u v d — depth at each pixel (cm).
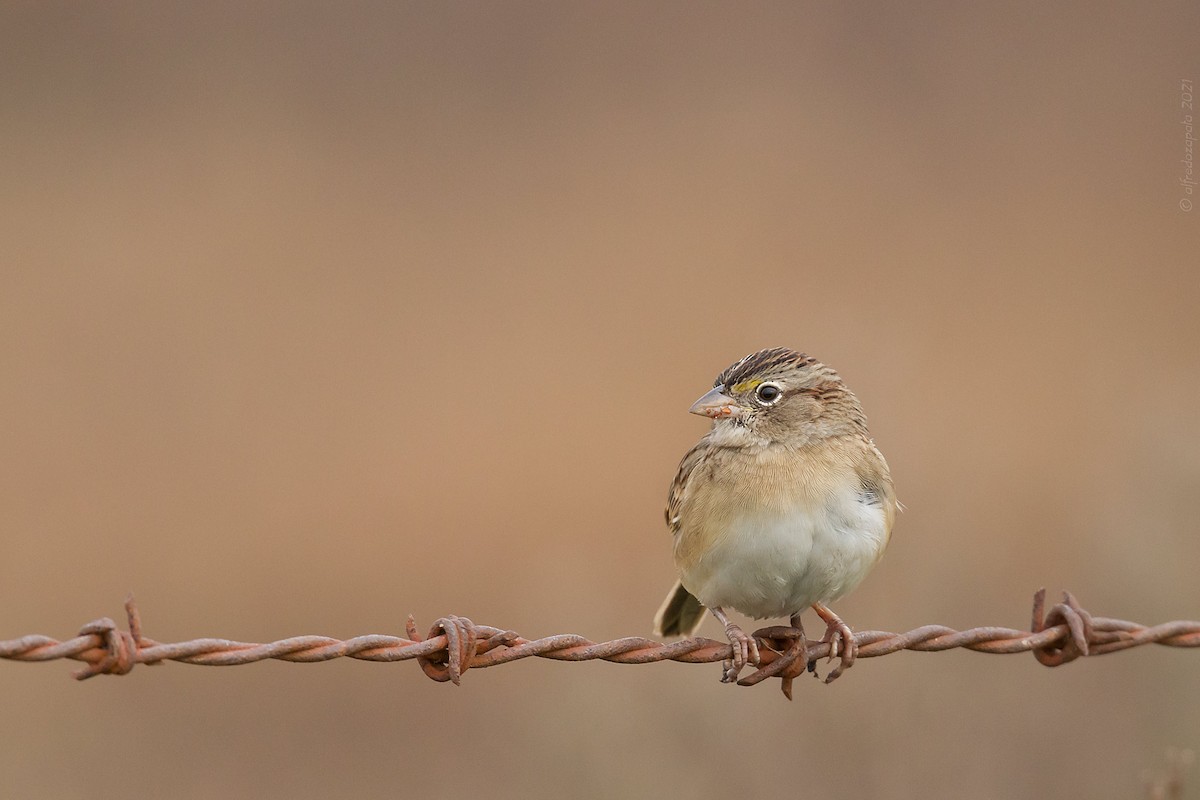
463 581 1415
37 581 1380
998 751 1012
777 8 2872
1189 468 1099
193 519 1519
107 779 1108
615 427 1683
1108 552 1094
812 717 1017
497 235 2178
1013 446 1441
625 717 993
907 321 1761
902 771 999
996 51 2675
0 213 2186
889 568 1101
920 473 1141
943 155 2342
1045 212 2152
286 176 2355
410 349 1883
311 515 1533
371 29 2872
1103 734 1018
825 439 757
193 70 2719
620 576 1327
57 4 2869
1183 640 688
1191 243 2042
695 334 1838
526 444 1664
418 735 1182
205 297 1994
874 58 2683
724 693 1007
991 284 1916
